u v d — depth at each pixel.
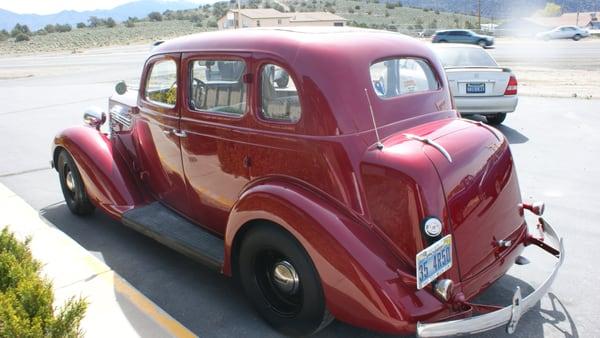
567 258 4.38
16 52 58.72
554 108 11.01
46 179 6.80
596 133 8.67
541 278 4.05
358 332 3.37
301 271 3.00
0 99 14.96
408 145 2.95
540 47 35.00
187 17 104.06
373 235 2.85
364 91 3.09
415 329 2.70
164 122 4.12
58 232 4.71
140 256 4.46
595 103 11.45
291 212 2.92
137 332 3.23
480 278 3.06
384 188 2.82
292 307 3.27
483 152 3.15
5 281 2.69
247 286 3.40
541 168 6.86
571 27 45.53
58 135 5.02
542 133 8.77
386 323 2.70
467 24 80.00
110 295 3.63
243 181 3.52
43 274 3.88
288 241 3.00
